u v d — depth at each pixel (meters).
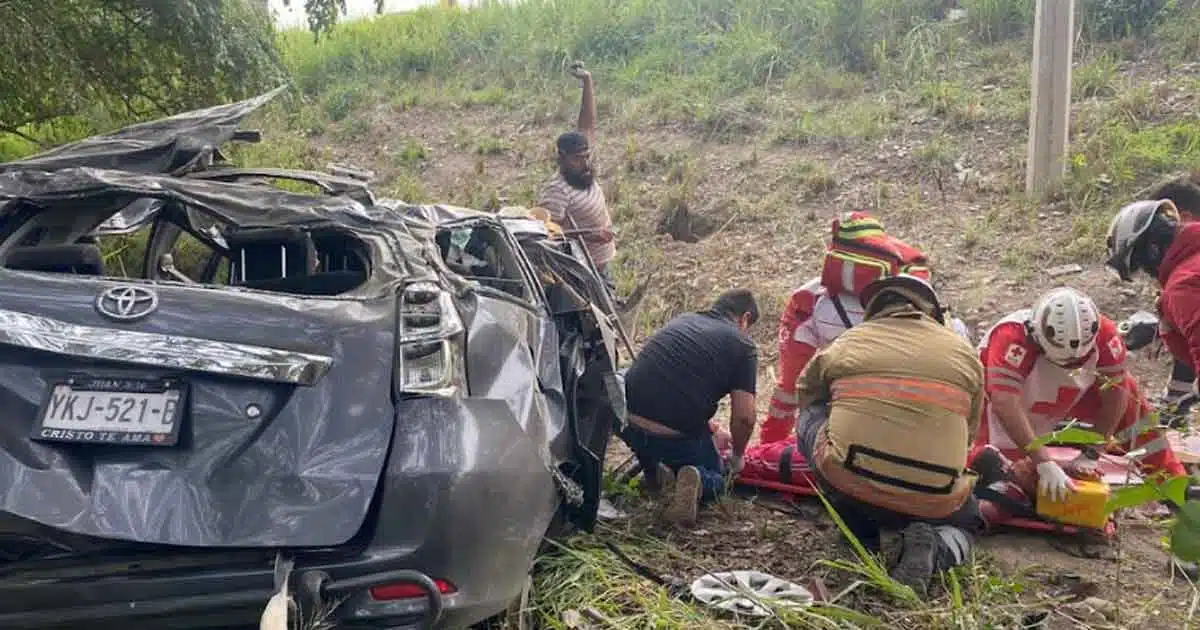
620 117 11.54
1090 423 4.92
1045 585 4.23
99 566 2.93
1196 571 4.32
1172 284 5.07
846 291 5.29
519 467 3.21
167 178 3.57
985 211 8.86
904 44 11.62
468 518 3.02
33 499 2.92
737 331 4.98
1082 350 4.55
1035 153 8.75
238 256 4.45
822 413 4.50
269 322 3.07
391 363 3.09
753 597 3.84
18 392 3.02
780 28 12.57
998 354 4.69
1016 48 11.20
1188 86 9.77
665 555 4.42
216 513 2.94
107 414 2.99
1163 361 6.84
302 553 2.93
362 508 2.95
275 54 8.75
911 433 4.11
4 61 8.02
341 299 3.18
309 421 3.01
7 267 3.38
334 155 11.98
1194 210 5.33
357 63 14.21
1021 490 4.70
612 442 6.11
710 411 4.94
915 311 4.38
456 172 11.27
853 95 11.15
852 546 4.48
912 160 9.72
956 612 3.80
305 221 3.46
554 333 4.44
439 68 13.91
